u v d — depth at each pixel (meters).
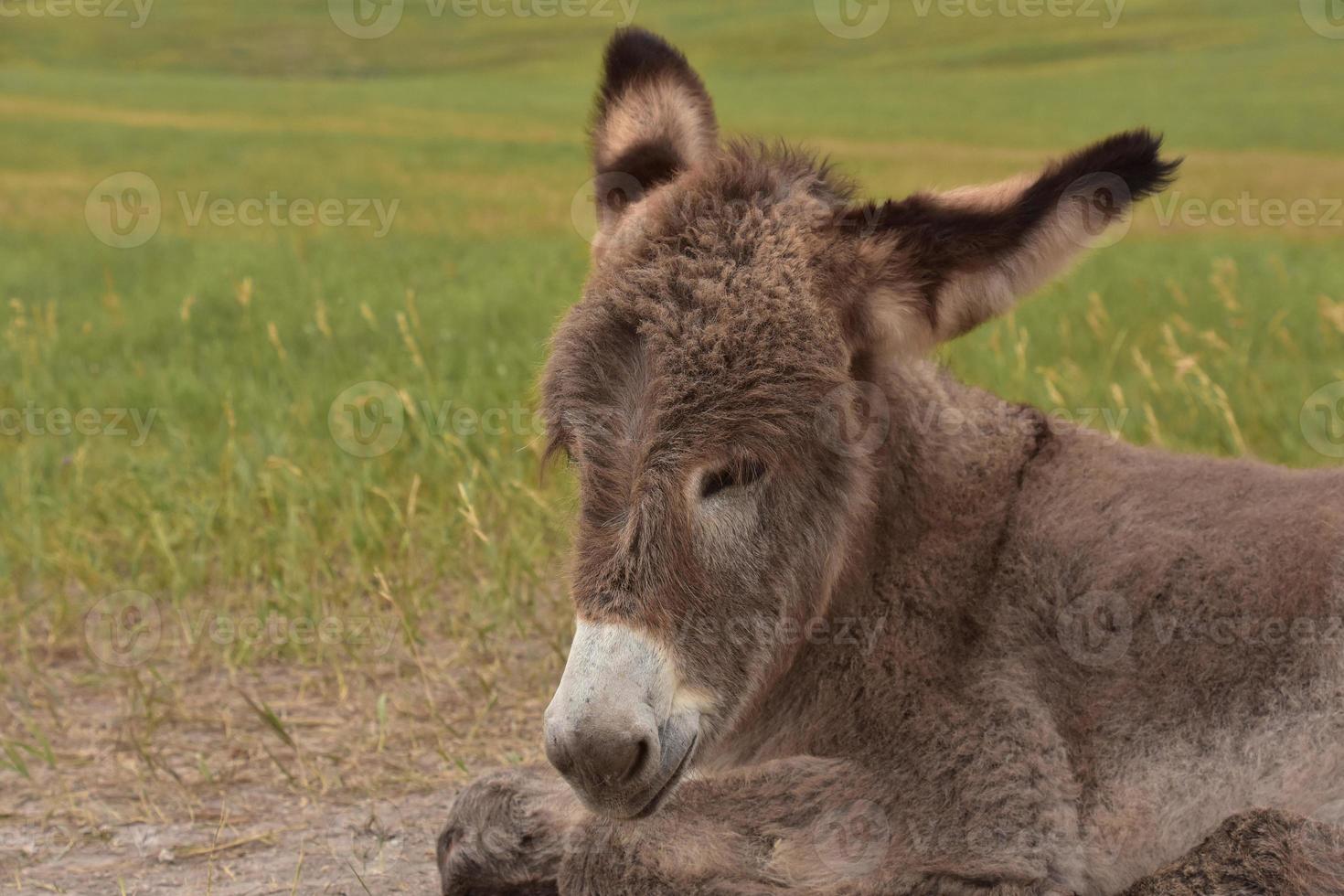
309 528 8.52
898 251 3.99
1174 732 4.16
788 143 4.68
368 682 7.12
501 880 4.56
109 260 21.94
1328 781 3.94
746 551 3.77
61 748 6.40
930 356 4.84
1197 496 4.52
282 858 5.36
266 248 23.23
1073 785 4.12
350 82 78.69
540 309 16.03
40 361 13.68
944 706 4.19
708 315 3.76
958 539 4.43
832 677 4.34
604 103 5.01
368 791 5.93
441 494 9.06
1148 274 18.52
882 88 71.19
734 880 4.16
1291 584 4.19
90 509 9.31
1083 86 68.62
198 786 6.00
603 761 3.52
